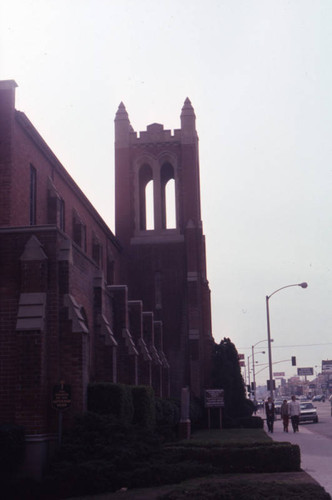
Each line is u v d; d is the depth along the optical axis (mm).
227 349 50875
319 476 18266
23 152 28969
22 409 18688
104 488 16469
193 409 39844
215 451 19703
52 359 19625
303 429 43250
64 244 20703
